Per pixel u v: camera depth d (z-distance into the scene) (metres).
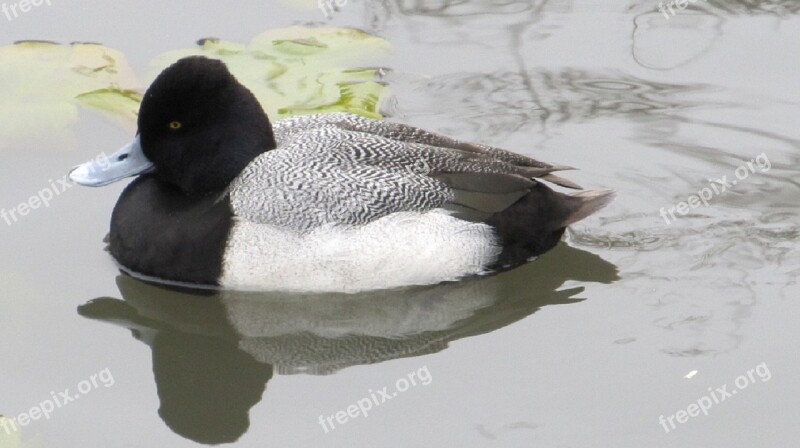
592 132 14.29
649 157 13.85
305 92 14.09
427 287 11.71
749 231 12.70
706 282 11.95
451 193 11.59
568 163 13.77
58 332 11.19
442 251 11.50
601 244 12.57
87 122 13.97
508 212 11.75
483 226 11.65
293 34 15.51
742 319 11.38
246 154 11.57
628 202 13.18
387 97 14.52
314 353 11.16
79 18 15.83
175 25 15.80
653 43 15.73
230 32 15.70
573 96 14.88
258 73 14.45
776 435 9.90
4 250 12.12
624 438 9.89
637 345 11.08
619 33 15.96
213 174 11.53
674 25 16.08
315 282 11.36
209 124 11.44
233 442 9.91
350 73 14.71
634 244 12.57
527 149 13.98
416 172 11.59
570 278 12.10
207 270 11.35
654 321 11.43
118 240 11.76
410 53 15.58
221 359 11.07
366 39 15.48
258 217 11.30
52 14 15.87
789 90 14.81
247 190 11.41
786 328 11.21
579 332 11.32
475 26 16.17
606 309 11.66
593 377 10.66
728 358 10.84
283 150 11.61
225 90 11.45
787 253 12.34
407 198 11.45
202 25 15.83
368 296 11.58
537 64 15.39
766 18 16.11
